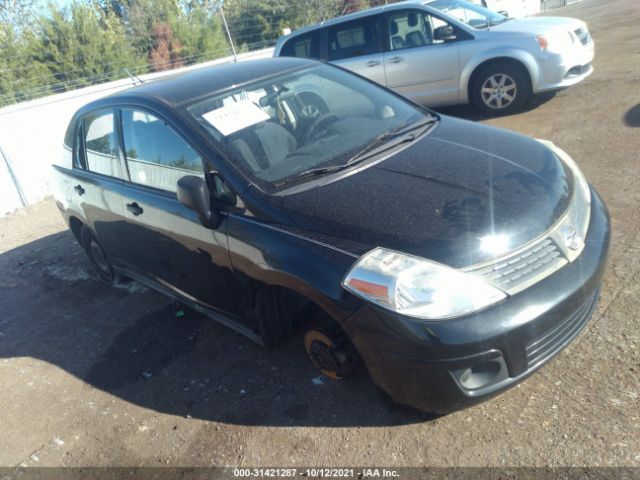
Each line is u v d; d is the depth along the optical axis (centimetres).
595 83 755
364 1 1802
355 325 241
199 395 321
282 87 357
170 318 416
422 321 224
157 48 1772
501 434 244
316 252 253
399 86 766
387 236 242
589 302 264
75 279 536
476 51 702
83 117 435
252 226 280
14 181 844
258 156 304
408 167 286
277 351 339
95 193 414
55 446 310
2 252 666
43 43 1599
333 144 319
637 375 254
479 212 245
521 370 232
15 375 393
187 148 317
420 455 245
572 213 261
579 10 1881
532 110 702
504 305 225
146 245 375
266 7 1741
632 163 467
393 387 245
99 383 359
